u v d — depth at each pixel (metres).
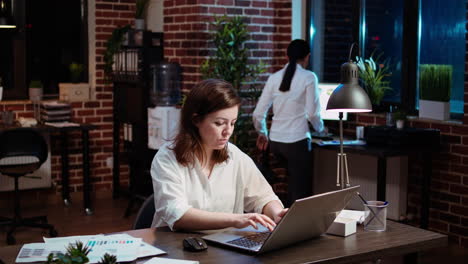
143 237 2.39
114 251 2.17
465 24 4.77
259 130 5.28
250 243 2.28
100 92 6.78
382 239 2.42
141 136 6.06
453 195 4.90
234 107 2.45
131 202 5.81
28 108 6.36
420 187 5.16
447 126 4.89
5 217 5.38
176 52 5.86
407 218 5.29
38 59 6.66
